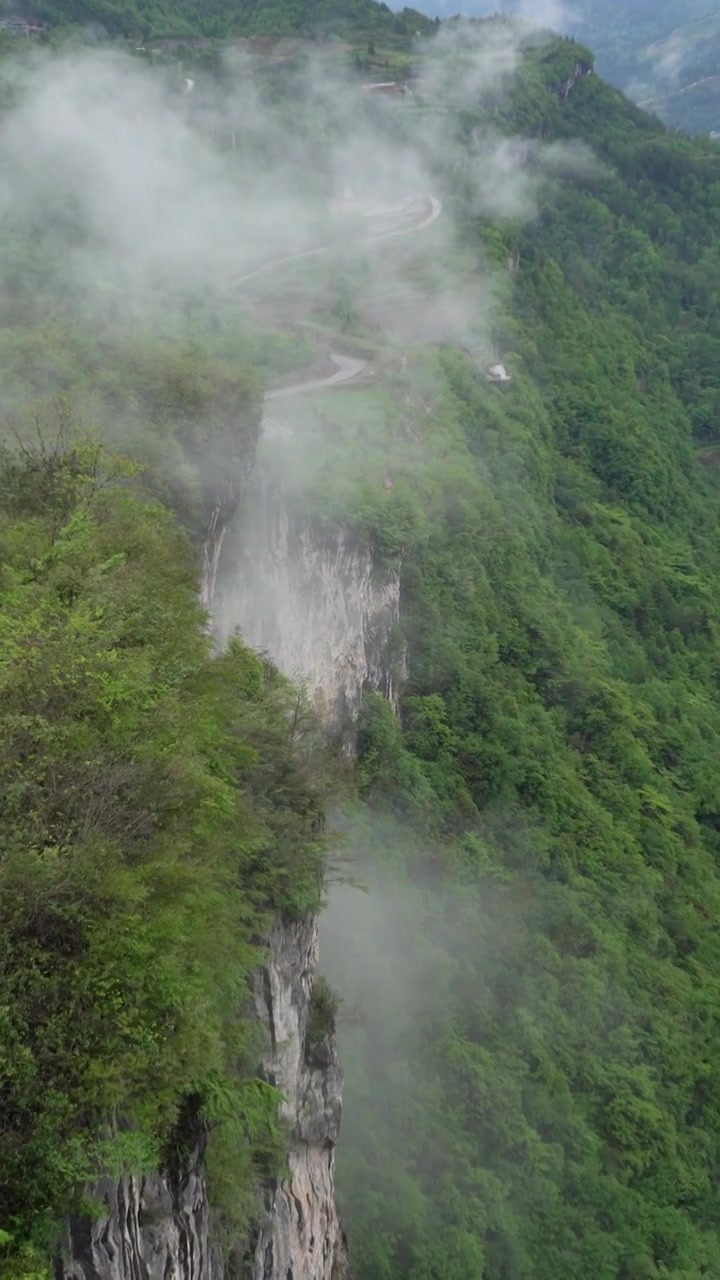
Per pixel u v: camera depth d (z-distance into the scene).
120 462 35.47
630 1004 56.47
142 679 23.53
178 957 19.88
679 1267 48.56
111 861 19.66
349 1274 29.62
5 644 22.47
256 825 25.31
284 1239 24.61
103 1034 18.25
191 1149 19.80
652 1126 52.12
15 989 17.95
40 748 21.12
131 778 21.44
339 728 58.53
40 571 26.88
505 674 70.38
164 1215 19.16
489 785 63.16
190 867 21.08
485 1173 44.19
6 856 18.83
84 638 23.25
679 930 66.25
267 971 24.77
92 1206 17.23
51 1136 17.09
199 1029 19.50
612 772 72.56
